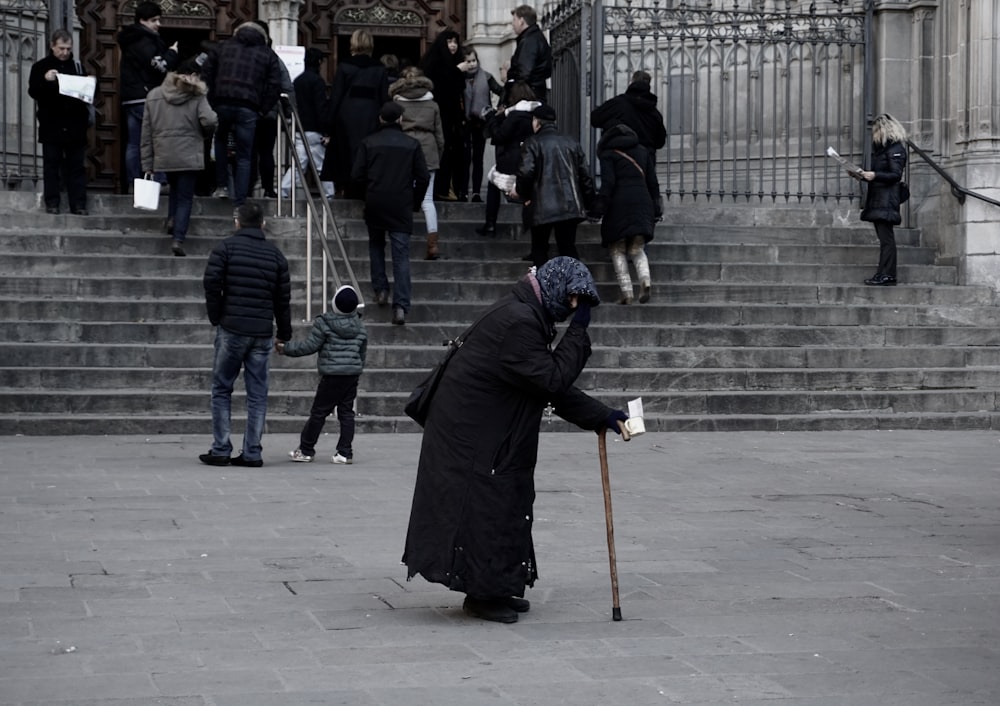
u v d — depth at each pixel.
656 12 20.00
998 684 6.02
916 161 20.50
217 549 8.71
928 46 20.53
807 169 21.75
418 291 17.33
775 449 14.11
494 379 7.05
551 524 9.84
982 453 13.95
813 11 20.48
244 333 12.16
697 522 10.00
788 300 18.17
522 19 19.17
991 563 8.67
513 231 19.03
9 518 9.64
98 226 17.86
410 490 11.12
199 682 5.88
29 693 5.68
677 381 16.20
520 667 6.21
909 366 17.12
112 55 22.36
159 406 14.74
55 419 14.29
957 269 19.33
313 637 6.68
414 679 5.99
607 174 17.25
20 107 19.75
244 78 17.42
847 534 9.62
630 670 6.18
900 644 6.70
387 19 23.62
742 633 6.88
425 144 17.95
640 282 17.42
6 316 15.87
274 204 19.17
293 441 14.16
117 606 7.20
